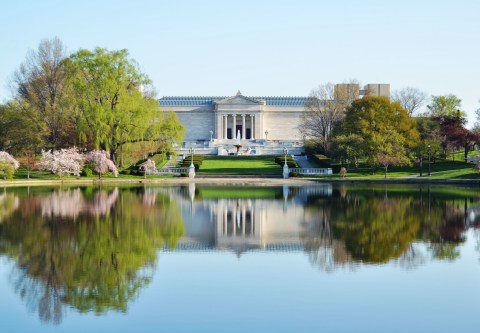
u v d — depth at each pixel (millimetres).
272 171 118375
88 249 35938
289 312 24594
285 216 51688
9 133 97688
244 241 39375
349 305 25422
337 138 113188
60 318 23938
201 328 22844
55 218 48531
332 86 154750
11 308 25016
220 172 117812
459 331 22750
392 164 107000
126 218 49375
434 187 87250
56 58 105125
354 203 62000
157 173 110375
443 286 28156
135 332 22469
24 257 33594
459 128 126000
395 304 25609
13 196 67750
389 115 115812
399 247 37219
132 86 101125
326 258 33938
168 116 102812
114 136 98062
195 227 45375
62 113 101125
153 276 29828
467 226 45469
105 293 26969
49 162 94250
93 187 85812
